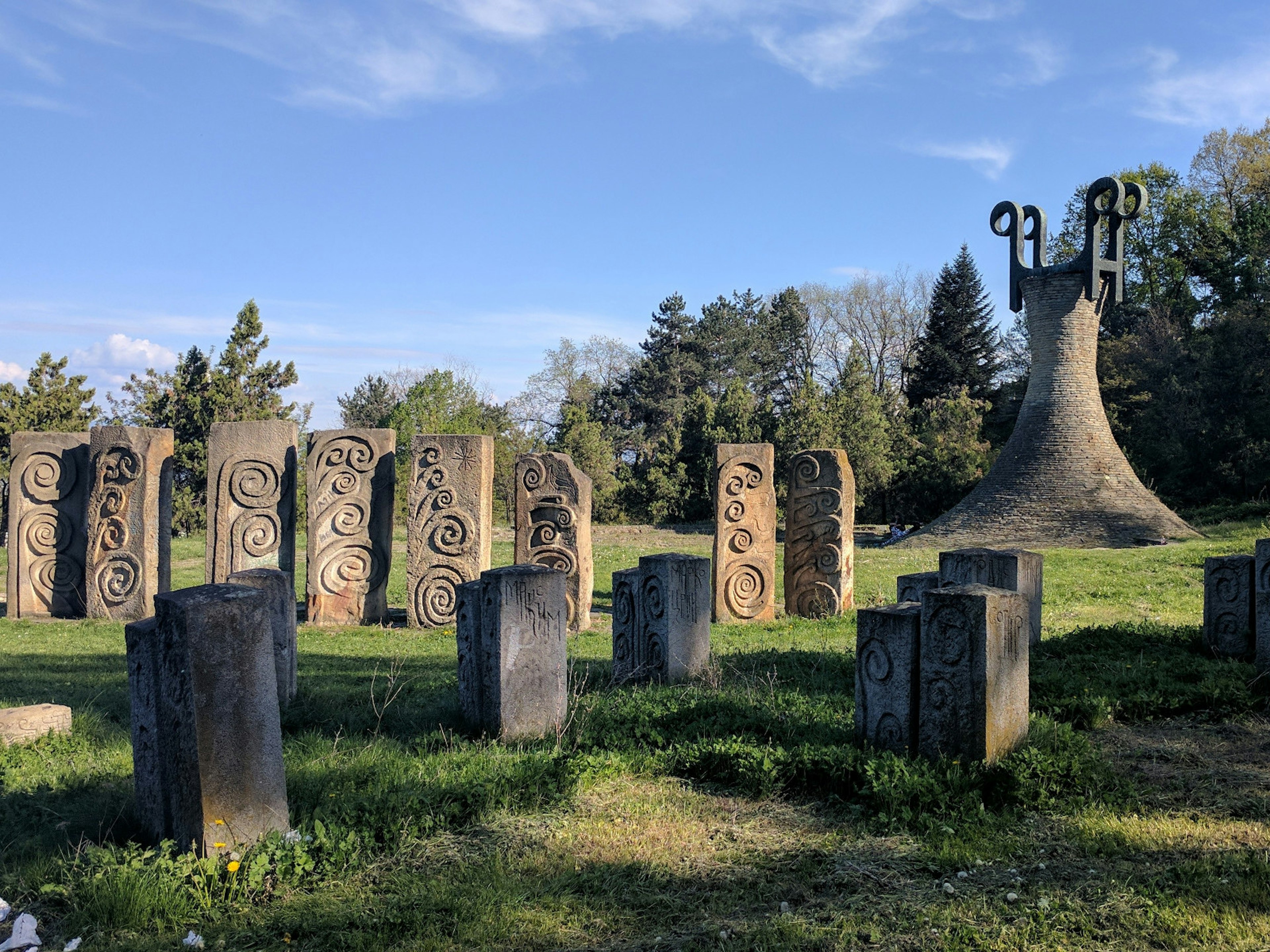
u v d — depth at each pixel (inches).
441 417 1513.3
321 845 184.4
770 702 285.3
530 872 185.0
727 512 530.6
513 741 259.8
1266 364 1198.9
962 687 223.6
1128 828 199.9
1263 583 309.1
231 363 1211.2
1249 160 1624.0
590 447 1503.4
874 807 210.7
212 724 179.8
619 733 261.7
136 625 203.6
